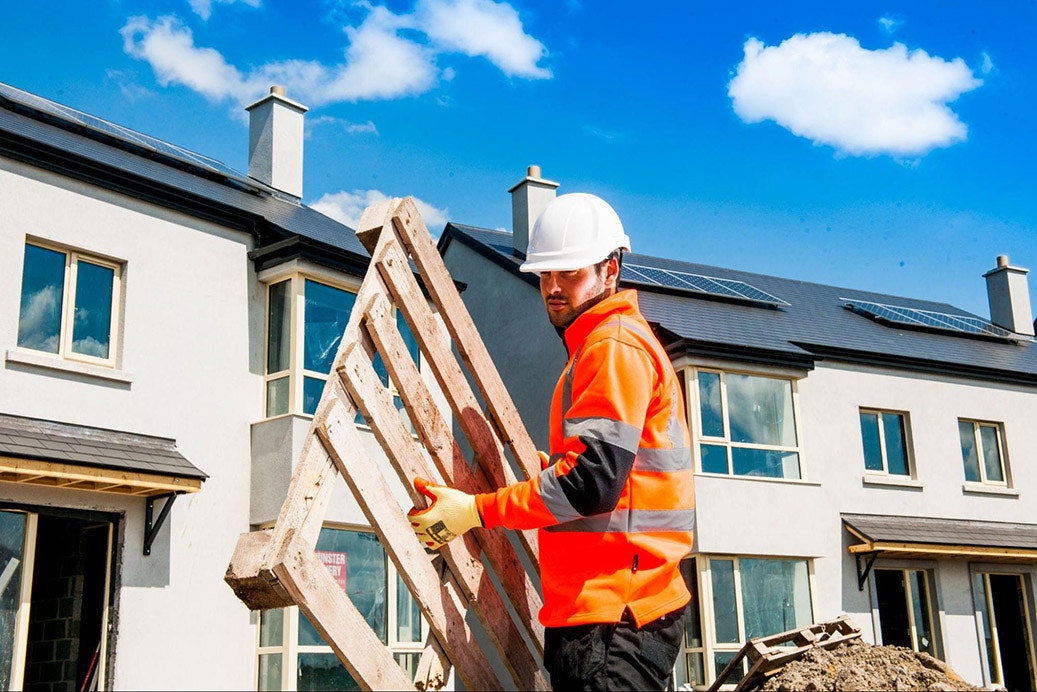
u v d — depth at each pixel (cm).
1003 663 1784
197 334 1148
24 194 1020
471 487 280
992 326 2198
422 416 267
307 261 1197
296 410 1154
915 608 1711
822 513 1591
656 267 2017
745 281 2141
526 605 300
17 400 974
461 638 275
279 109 1570
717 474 1498
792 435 1608
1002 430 1881
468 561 281
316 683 1107
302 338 1186
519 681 292
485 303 1883
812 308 1989
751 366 1570
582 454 224
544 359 1709
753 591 1508
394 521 250
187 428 1112
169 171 1301
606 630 229
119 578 1016
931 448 1775
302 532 220
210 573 1097
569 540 234
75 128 1229
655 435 240
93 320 1072
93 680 991
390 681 240
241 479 1155
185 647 1057
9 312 984
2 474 910
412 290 283
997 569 1777
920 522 1714
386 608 1182
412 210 296
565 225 258
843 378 1722
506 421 309
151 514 1050
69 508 995
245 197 1373
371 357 260
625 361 232
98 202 1084
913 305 2341
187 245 1161
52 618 1055
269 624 1124
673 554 236
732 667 621
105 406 1045
